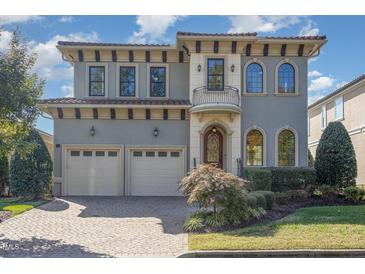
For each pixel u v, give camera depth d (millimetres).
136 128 19953
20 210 14312
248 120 19984
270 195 14023
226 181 11578
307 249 8492
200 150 19422
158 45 20359
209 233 10500
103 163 19828
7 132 10984
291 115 20094
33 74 11000
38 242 9664
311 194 16906
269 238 9398
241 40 19297
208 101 19219
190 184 12242
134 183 19812
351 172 18281
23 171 17406
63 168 19625
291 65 20297
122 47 20250
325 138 18969
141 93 20781
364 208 13586
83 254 8562
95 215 13602
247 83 20156
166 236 10328
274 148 19938
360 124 23422
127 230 11086
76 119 19828
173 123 20031
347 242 8922
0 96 9977
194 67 19594
